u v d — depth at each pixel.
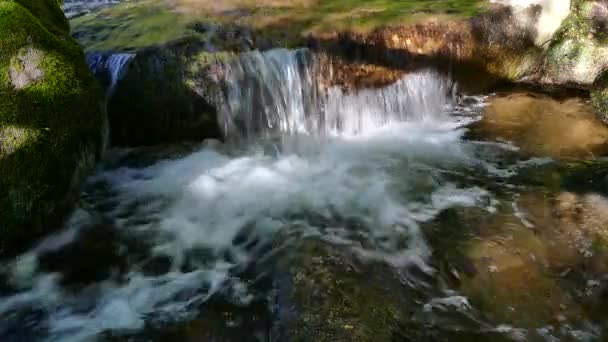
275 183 5.94
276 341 3.80
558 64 7.27
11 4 5.07
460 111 7.20
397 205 5.48
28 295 4.40
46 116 4.80
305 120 6.77
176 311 4.25
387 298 4.15
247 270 4.68
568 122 6.58
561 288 4.25
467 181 5.80
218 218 5.38
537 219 5.04
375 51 6.85
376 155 6.43
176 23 7.27
